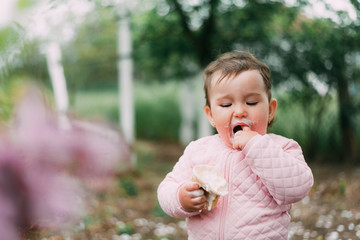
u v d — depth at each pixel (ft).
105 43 24.47
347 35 16.66
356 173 20.49
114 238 11.49
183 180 5.47
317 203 15.03
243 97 5.04
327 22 15.29
